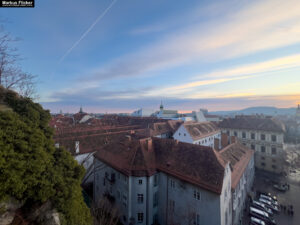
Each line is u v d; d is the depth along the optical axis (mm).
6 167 7508
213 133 47406
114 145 27344
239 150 31234
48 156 10227
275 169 42719
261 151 45812
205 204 15891
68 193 10008
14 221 7902
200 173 17375
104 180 25281
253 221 22266
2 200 7355
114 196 22594
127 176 19625
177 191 18891
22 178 8141
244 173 25969
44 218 8750
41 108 12594
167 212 19828
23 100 12094
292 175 40844
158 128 53031
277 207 26719
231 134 53562
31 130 9875
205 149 19516
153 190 20453
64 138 33844
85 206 12023
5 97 12016
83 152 32688
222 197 15094
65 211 9602
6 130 8344
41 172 9219
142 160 20969
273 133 43469
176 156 21328
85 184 31609
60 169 10711
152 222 20297
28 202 8906
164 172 20219
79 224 10281
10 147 8094
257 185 35656
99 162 26906
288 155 49750
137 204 19453
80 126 55094
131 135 33250
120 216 20812
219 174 16078
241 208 23375
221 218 14672
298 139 72875
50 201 9414
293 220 24016
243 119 54344
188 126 41625
